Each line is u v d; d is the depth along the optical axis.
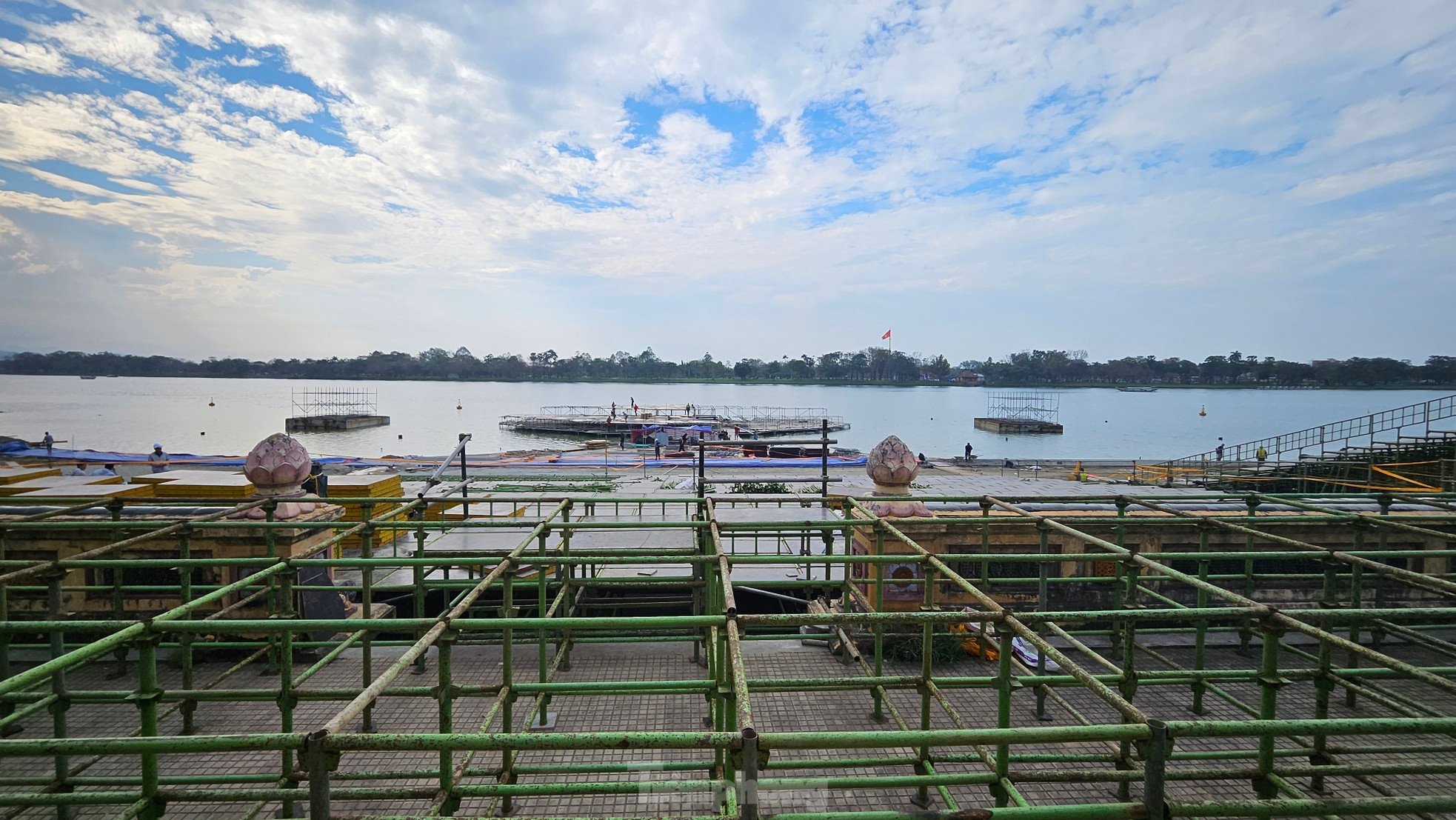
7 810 5.55
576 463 34.12
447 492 13.24
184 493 11.20
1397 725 3.33
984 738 3.14
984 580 7.26
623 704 7.30
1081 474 26.16
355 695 5.03
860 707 7.32
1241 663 8.59
